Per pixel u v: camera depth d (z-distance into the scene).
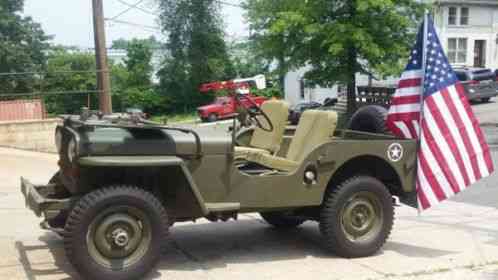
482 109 27.97
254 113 6.36
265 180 5.89
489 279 5.68
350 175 6.44
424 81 6.45
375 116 7.26
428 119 6.43
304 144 6.58
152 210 5.25
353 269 5.89
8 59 51.66
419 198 6.42
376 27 23.67
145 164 5.18
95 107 23.00
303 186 6.02
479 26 41.38
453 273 5.85
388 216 6.38
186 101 52.25
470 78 29.28
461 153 6.46
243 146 7.11
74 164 5.29
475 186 11.48
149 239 5.29
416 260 6.25
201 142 5.65
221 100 38.31
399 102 6.62
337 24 23.20
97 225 5.11
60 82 30.09
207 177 5.71
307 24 23.89
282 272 5.77
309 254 6.42
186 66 51.59
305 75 25.81
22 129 15.30
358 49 24.19
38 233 7.08
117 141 5.30
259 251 6.52
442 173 6.41
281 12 24.14
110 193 5.12
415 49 6.60
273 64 29.88
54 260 5.98
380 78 25.28
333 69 24.83
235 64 52.19
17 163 13.00
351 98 24.75
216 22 51.72
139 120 5.61
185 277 5.56
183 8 51.03
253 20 26.23
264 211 6.16
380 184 6.30
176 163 5.30
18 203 8.85
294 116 16.30
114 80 52.06
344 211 6.20
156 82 53.59
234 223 7.83
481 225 8.02
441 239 7.18
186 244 6.79
